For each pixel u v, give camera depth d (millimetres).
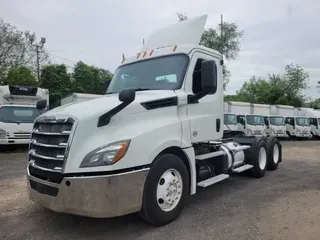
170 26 5824
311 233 3928
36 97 15062
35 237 3785
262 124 23188
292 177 7602
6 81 26250
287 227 4133
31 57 29969
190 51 4965
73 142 3500
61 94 30047
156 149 3928
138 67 5309
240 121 22797
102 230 4000
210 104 5262
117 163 3500
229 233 3922
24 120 12969
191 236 3820
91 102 4242
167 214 4133
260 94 52250
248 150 7422
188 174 4609
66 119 3621
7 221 4324
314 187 6477
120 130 3730
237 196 5719
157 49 5312
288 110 31109
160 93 4477
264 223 4285
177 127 4406
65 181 3447
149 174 3877
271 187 6477
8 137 12328
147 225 4164
